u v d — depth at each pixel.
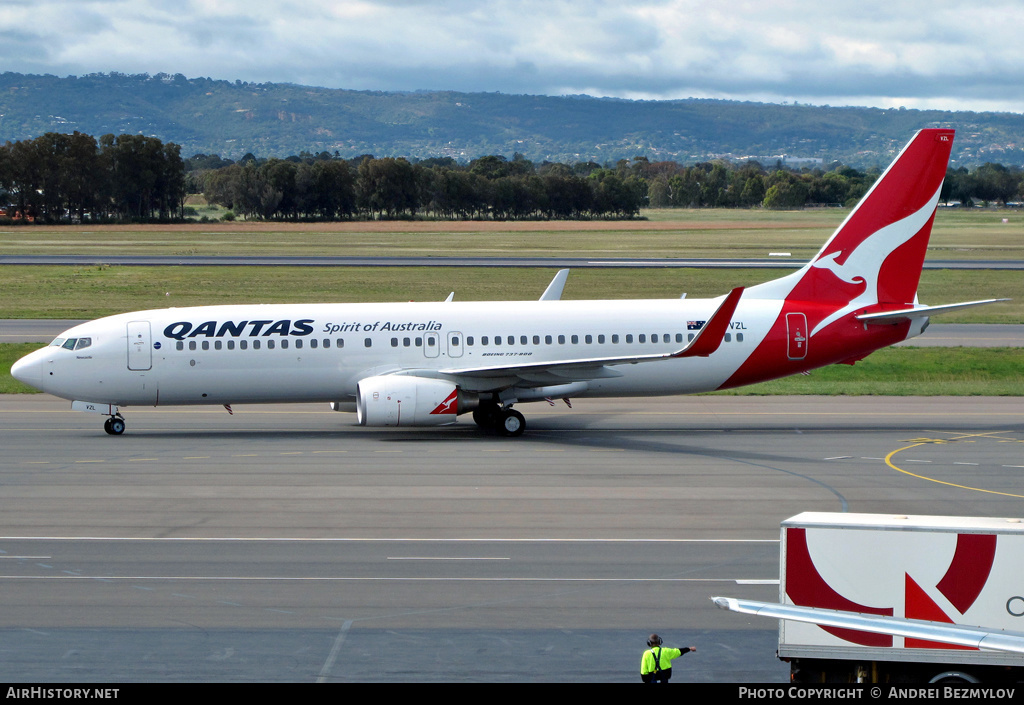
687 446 78.62
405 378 79.81
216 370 81.75
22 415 93.38
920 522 33.53
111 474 67.00
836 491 62.66
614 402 103.38
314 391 83.69
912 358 128.25
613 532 52.91
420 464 70.81
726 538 51.84
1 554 48.72
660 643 33.81
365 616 40.66
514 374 81.50
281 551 49.34
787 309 86.38
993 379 118.81
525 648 37.66
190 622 40.03
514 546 50.28
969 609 32.28
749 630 39.56
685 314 86.81
